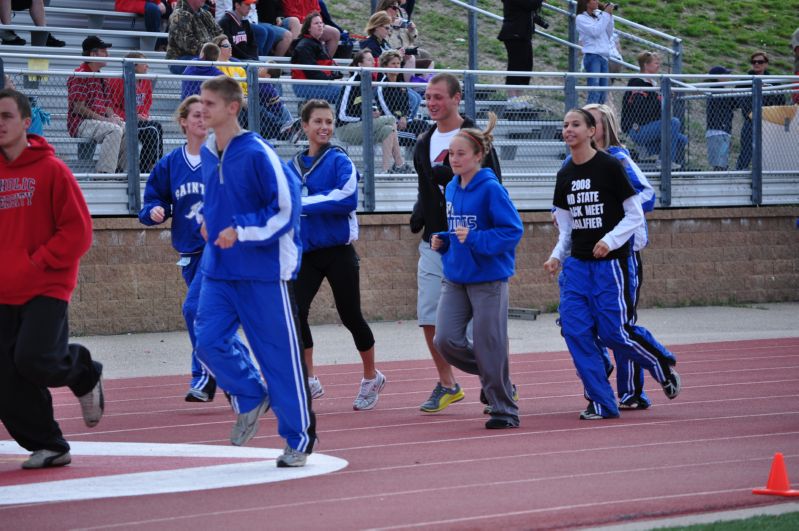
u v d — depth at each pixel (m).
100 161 31.03
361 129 34.06
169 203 20.38
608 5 44.62
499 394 17.83
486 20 64.12
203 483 13.34
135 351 29.02
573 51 48.88
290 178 13.80
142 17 43.62
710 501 11.98
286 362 14.01
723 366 26.58
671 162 38.88
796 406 20.22
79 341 30.50
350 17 60.69
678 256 39.34
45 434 14.52
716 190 39.91
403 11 44.66
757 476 13.45
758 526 10.70
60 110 30.44
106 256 31.42
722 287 40.09
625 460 14.69
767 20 74.88
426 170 19.05
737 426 17.77
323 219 20.06
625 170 18.80
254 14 42.56
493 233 16.94
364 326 20.38
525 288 36.97
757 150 40.25
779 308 39.41
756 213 40.44
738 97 40.00
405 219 35.00
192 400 20.97
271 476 13.79
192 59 34.97
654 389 22.92
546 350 29.81
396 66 34.97
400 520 11.25
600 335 18.80
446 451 15.67
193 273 20.41
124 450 16.17
